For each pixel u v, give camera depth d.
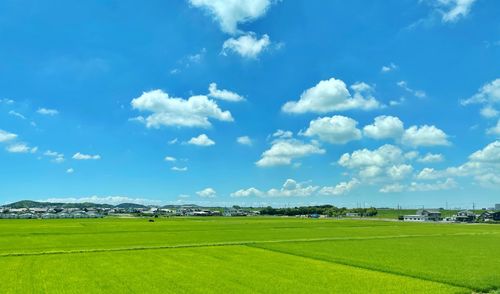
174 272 38.38
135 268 40.59
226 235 85.62
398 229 113.44
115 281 34.06
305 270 40.03
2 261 44.94
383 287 32.31
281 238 78.62
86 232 92.00
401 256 51.31
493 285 32.75
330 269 40.75
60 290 30.70
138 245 62.69
